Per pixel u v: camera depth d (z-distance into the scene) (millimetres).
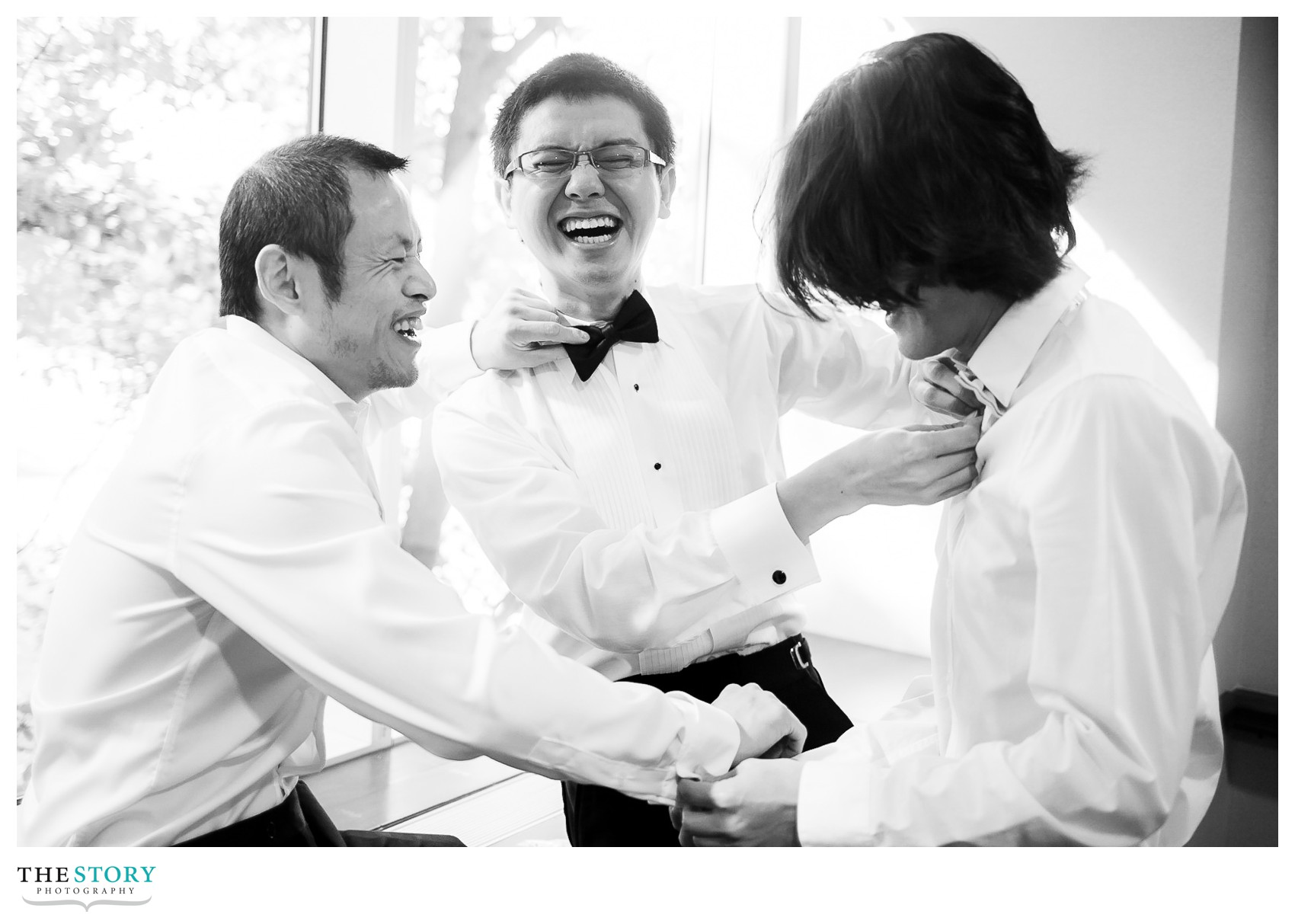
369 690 1060
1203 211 3092
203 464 1098
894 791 924
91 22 2256
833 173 921
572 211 1541
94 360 2334
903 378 1737
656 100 1616
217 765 1188
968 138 896
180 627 1145
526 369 1628
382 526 1109
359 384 1351
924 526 3920
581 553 1394
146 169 2377
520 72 3316
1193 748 1038
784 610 1638
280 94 2596
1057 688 854
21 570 2240
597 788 1469
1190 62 3100
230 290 1296
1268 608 3291
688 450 1620
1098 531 837
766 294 1767
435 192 3158
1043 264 932
